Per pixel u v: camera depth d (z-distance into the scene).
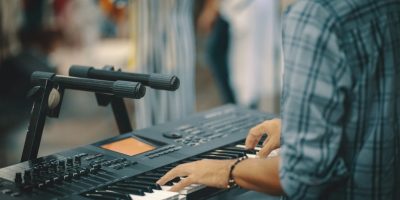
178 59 3.60
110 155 1.98
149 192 1.72
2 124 4.80
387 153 1.51
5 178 1.78
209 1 5.23
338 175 1.43
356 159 1.50
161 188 1.75
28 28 5.09
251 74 4.90
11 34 4.90
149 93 3.54
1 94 4.83
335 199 1.54
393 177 1.57
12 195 1.67
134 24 3.66
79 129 5.16
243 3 4.84
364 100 1.45
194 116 2.43
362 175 1.50
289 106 1.44
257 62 4.84
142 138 2.18
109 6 4.93
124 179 1.80
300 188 1.43
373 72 1.45
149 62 3.59
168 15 3.56
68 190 1.71
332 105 1.40
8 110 4.82
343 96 1.41
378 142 1.49
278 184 1.54
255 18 4.77
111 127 5.24
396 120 1.55
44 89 1.99
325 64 1.40
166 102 3.57
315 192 1.43
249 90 4.97
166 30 3.57
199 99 5.44
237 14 4.91
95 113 5.50
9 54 4.88
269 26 4.71
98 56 5.39
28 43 5.09
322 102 1.40
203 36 5.38
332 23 1.41
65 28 5.30
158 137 2.18
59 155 1.97
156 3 3.53
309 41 1.41
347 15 1.43
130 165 1.91
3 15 4.81
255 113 2.47
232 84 5.28
